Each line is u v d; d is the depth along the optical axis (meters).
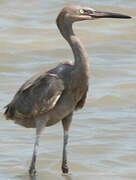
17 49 20.48
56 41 21.23
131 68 18.83
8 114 11.90
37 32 22.16
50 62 19.34
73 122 14.92
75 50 11.20
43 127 11.38
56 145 13.55
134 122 14.82
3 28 22.53
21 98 11.52
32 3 25.52
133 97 16.59
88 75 11.23
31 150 13.23
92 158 12.81
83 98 11.49
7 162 12.53
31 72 18.55
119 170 12.16
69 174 12.02
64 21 11.32
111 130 14.34
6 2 25.58
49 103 11.11
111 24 23.05
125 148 13.25
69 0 25.75
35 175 11.62
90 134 14.14
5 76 18.20
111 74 18.39
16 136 14.07
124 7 24.80
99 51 20.39
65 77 11.15
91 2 25.42
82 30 22.36
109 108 15.88
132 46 20.77
